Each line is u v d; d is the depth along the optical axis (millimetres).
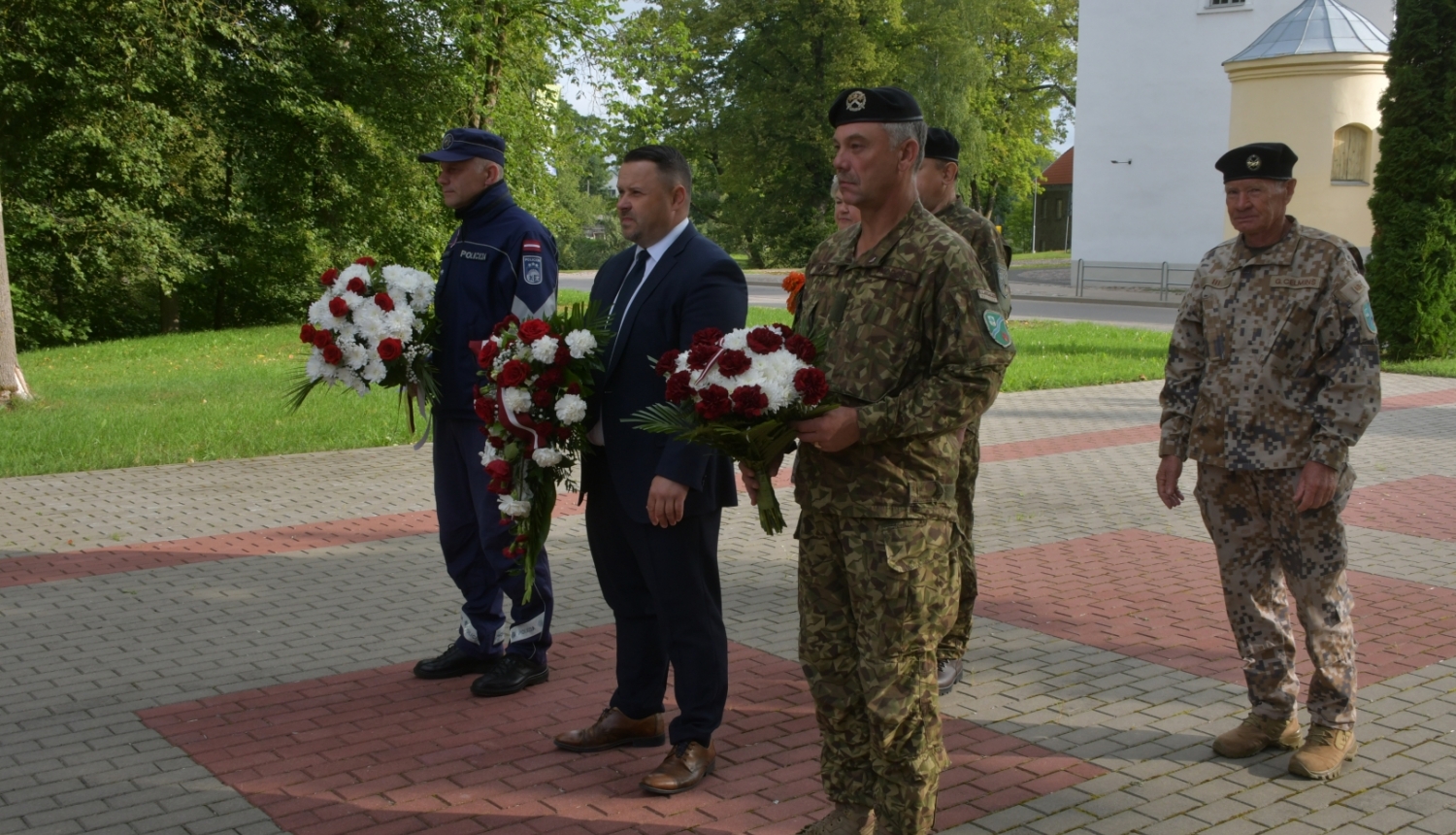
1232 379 3844
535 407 3721
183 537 7328
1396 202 16781
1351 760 3996
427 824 3557
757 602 6012
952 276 2844
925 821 3072
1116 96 32531
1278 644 3980
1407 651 5156
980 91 48562
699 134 48500
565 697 4641
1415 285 16688
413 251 24859
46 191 21062
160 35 20031
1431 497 8422
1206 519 4016
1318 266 3715
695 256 3789
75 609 5855
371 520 7789
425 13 22375
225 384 14641
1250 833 3488
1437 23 16234
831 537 3084
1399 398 13641
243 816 3619
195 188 23344
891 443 2920
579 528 7637
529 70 24109
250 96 22766
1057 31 52844
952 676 4680
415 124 23359
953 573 3045
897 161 2904
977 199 57750
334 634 5465
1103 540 7336
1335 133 24453
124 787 3828
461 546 4766
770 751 4113
